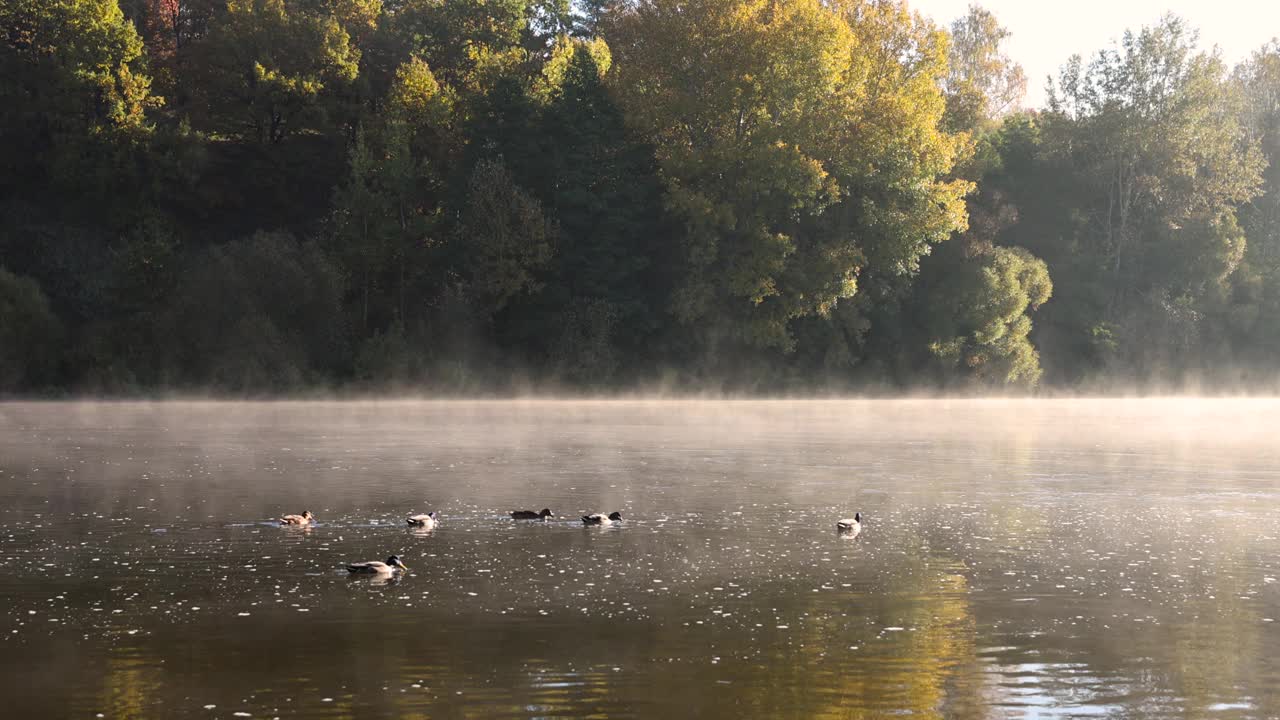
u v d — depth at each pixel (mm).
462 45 108062
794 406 81125
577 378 83938
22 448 42781
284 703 12320
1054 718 11906
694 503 28359
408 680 13164
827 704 12312
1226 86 105188
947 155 87562
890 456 41812
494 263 82438
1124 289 103500
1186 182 103312
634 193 87062
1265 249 109188
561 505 27828
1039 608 16859
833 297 84562
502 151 88125
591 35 129375
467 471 35438
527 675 13352
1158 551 21656
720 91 84312
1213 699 12539
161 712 12031
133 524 24469
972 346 94188
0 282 77625
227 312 77312
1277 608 16875
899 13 90562
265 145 97500
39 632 15320
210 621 15961
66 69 88125
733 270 84000
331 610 16625
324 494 29578
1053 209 106062
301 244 87188
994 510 27312
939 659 14078
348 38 100000
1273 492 31000
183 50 106062
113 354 77625
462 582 18703
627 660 13992
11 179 90500
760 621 16031
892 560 20688
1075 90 104562
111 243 87938
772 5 87750
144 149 89125
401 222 88125
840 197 88375
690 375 87000
